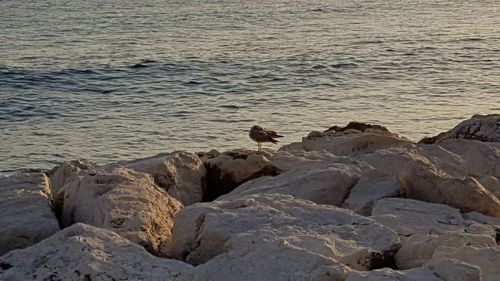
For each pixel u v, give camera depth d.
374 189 10.13
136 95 35.12
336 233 8.05
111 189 9.92
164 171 11.42
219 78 39.38
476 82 37.34
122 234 8.65
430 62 44.41
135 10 73.62
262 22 65.62
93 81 38.41
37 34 54.84
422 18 71.19
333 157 12.30
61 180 12.02
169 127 28.41
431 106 31.52
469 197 9.90
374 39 54.97
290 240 7.64
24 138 27.16
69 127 28.80
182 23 63.47
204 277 7.21
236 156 12.34
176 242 8.65
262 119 29.48
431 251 7.75
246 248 7.46
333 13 74.81
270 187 10.35
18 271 7.53
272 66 43.00
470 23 66.44
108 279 7.32
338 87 36.78
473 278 6.84
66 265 7.55
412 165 10.42
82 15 68.44
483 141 13.99
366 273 6.87
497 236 8.60
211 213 8.57
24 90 36.06
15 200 10.06
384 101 32.88
